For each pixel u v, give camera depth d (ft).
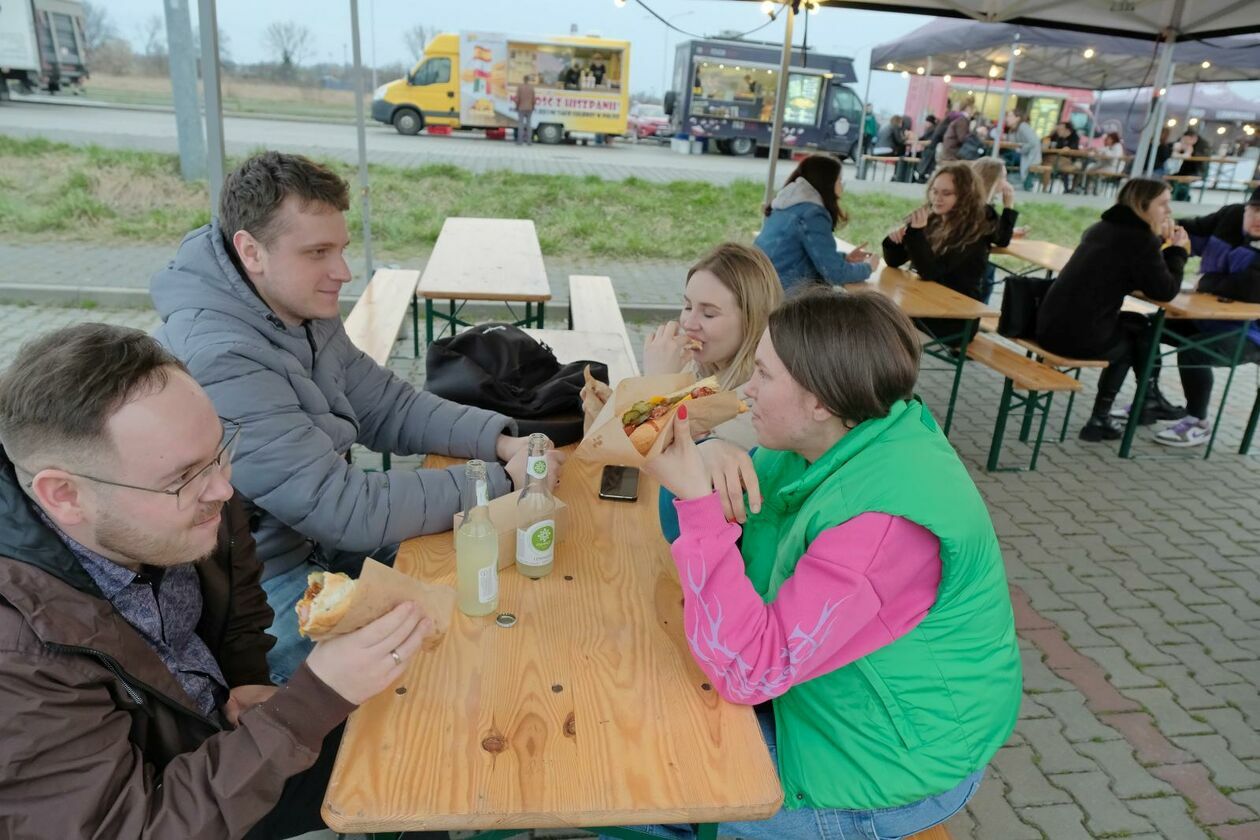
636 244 29.99
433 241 28.14
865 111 59.11
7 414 3.35
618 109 63.57
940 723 4.45
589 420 6.82
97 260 22.94
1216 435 17.10
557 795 3.68
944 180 17.08
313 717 3.65
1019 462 15.23
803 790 4.65
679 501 4.42
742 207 38.04
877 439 4.50
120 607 3.99
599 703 4.26
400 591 3.87
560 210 34.45
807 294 4.68
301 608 3.66
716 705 4.31
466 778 3.74
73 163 31.68
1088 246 14.64
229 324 6.10
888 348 4.39
